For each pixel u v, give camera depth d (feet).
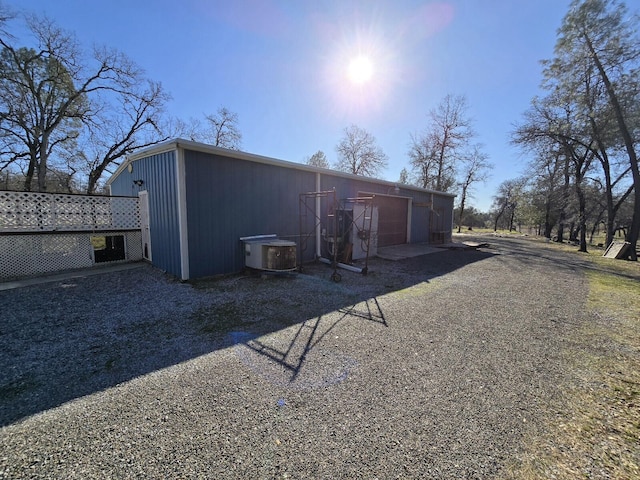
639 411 6.88
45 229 20.63
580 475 5.01
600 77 39.32
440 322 12.54
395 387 7.63
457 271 24.38
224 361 8.87
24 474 4.82
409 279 20.88
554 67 42.98
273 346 9.93
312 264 25.91
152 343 10.04
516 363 9.12
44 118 48.57
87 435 5.76
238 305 14.16
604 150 43.09
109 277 19.25
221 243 19.81
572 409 6.91
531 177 67.82
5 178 54.65
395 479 4.83
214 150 18.58
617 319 13.38
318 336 10.83
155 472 4.91
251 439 5.71
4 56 43.39
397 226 40.60
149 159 22.00
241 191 20.75
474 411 6.72
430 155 90.17
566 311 14.42
